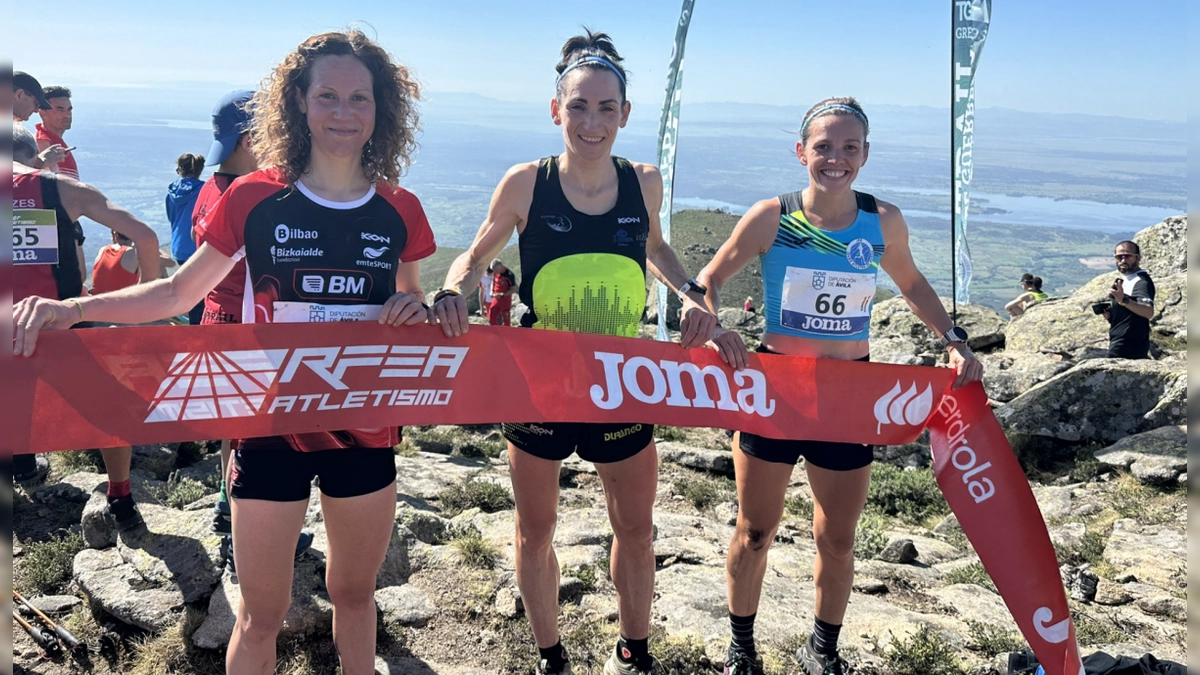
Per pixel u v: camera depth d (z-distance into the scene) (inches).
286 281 108.3
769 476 135.6
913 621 175.2
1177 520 276.8
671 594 178.9
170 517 185.3
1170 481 313.4
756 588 143.4
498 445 349.7
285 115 106.4
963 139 536.4
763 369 133.7
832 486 137.1
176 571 163.8
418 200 117.8
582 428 129.3
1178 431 343.9
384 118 110.9
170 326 106.6
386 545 115.6
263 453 107.5
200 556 168.2
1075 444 373.7
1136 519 279.3
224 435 107.3
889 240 142.7
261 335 108.8
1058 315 552.1
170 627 150.3
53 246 177.3
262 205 106.0
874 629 170.6
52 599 162.6
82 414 104.6
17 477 214.2
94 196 181.9
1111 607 205.2
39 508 204.1
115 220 180.9
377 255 111.6
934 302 147.0
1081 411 376.5
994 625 178.2
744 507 139.9
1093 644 171.3
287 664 143.1
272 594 108.5
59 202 177.2
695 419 131.2
